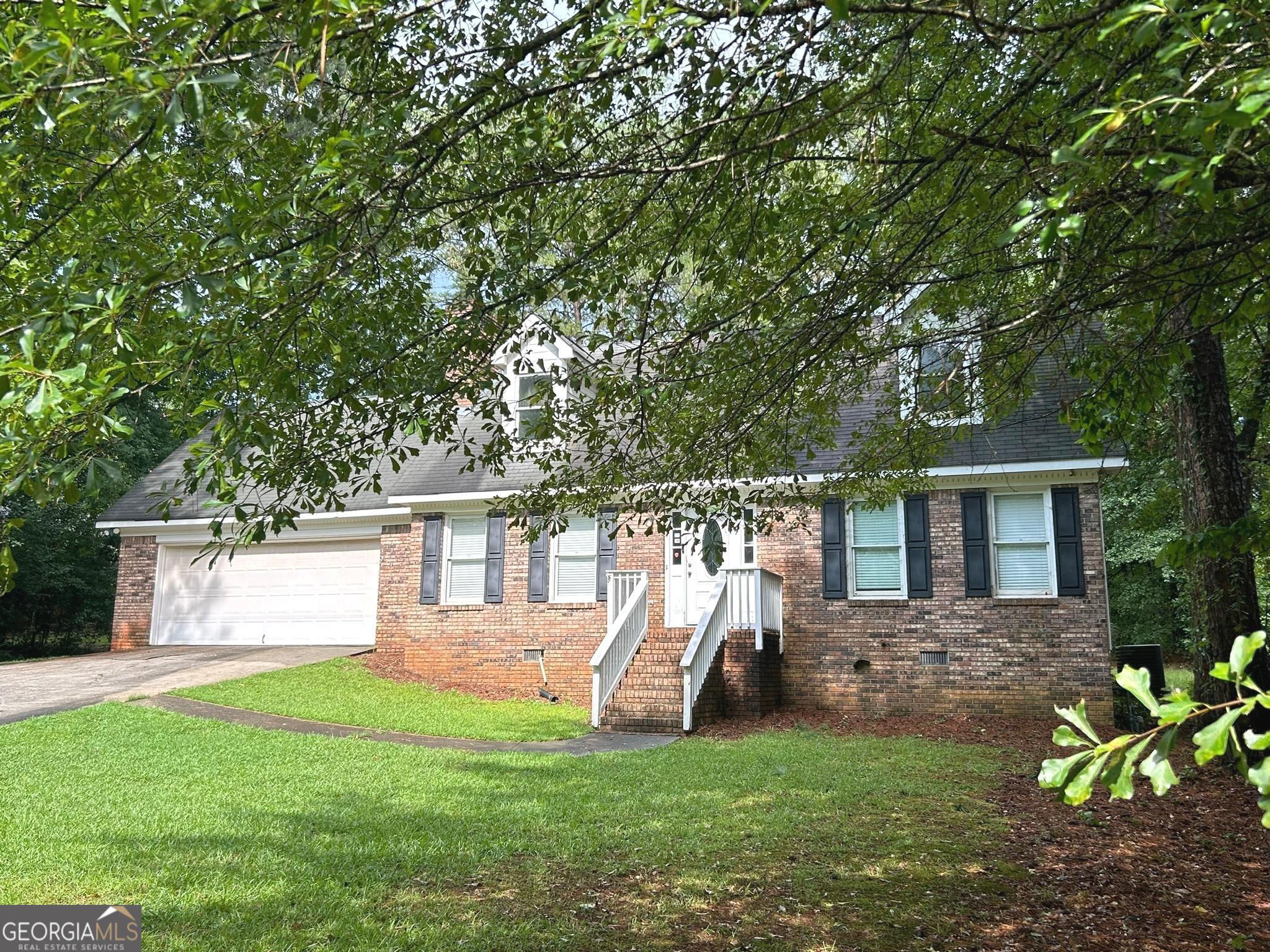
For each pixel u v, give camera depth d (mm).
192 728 11539
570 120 4109
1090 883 5996
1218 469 10070
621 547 16844
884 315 6160
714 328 5086
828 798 8391
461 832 7047
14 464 2883
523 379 17188
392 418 4727
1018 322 4766
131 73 2398
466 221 4391
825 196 5242
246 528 4453
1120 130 2797
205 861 6129
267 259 3545
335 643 19328
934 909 5480
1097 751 1684
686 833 7102
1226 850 6797
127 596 20609
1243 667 1510
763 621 14852
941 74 5156
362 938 4891
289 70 2762
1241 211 3588
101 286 3002
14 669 16719
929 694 14867
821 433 6902
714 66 3736
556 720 14039
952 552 15117
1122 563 26047
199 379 4004
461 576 18062
